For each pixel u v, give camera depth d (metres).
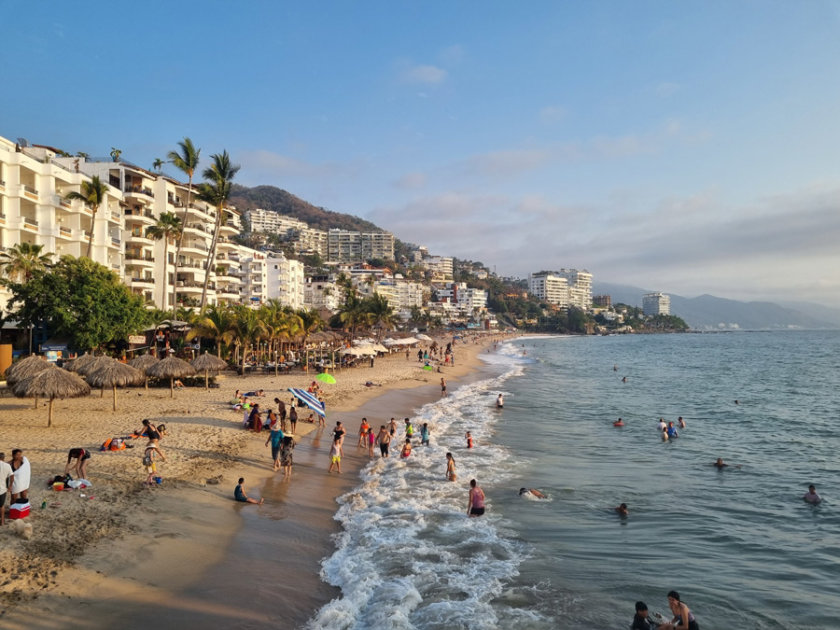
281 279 123.50
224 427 25.48
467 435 26.33
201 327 46.88
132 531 12.95
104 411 27.75
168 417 26.80
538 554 13.69
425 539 14.42
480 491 16.59
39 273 37.44
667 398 47.03
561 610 10.89
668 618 10.67
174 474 17.78
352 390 42.44
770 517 16.95
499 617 10.51
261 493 17.38
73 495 14.85
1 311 41.28
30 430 22.45
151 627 9.42
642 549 14.23
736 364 91.75
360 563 12.69
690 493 19.33
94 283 37.56
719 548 14.43
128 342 41.03
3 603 9.35
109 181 63.47
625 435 30.27
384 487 19.17
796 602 11.52
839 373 73.25
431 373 63.56
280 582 11.57
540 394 49.16
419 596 11.14
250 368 50.75
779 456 25.47
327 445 25.05
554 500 18.19
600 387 55.84
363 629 9.87
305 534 14.40
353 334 100.62
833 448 27.28
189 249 72.38
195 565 11.87
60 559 11.09
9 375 25.34
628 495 18.94
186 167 60.72
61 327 35.66
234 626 9.73
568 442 28.12
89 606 9.73
